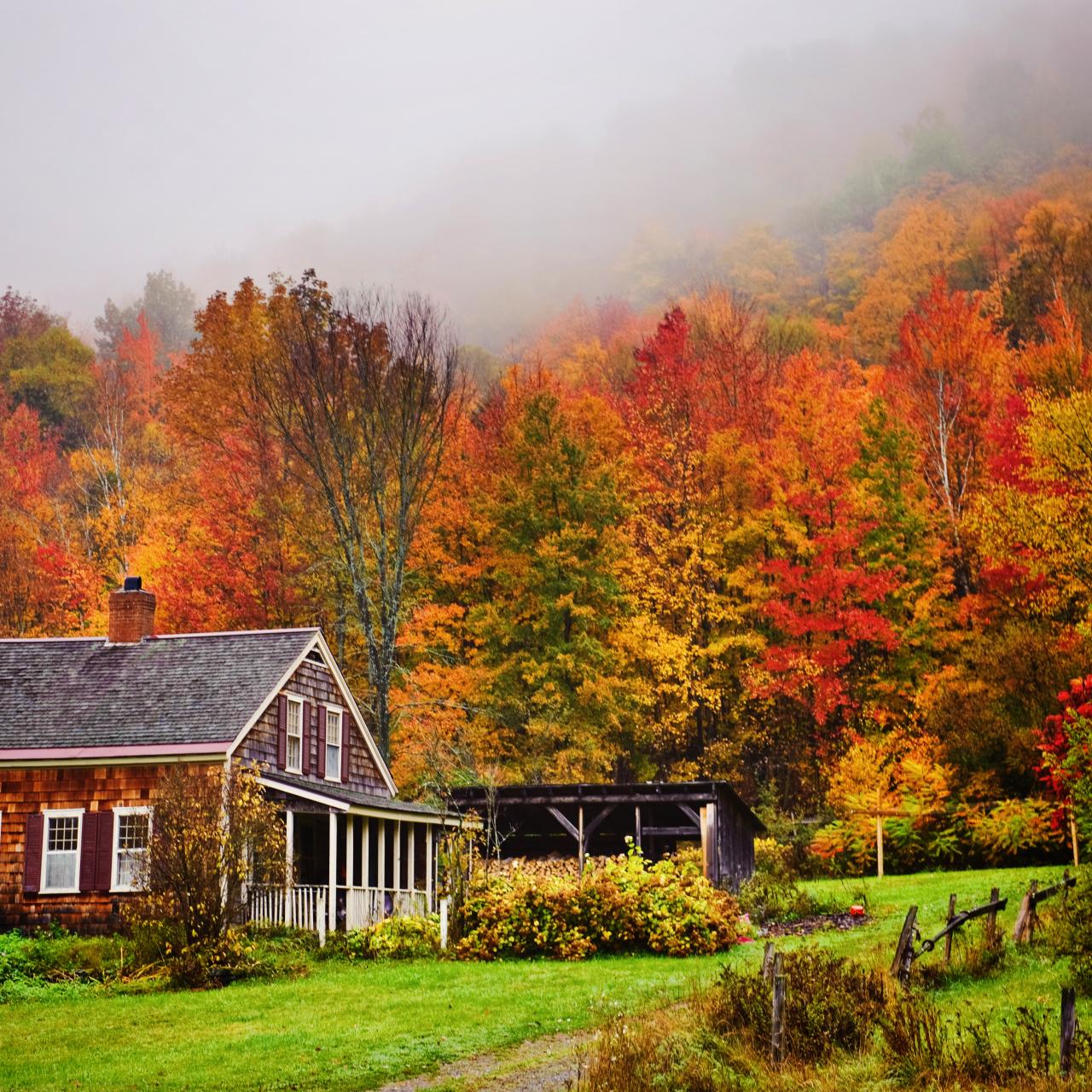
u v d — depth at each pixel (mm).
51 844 27391
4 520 58625
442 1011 17828
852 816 41219
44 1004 19875
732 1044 13188
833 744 49094
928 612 49531
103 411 68000
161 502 57344
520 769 45156
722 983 15328
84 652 30812
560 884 24703
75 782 27453
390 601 42844
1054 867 34688
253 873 24844
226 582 46562
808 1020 13328
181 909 22156
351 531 44188
